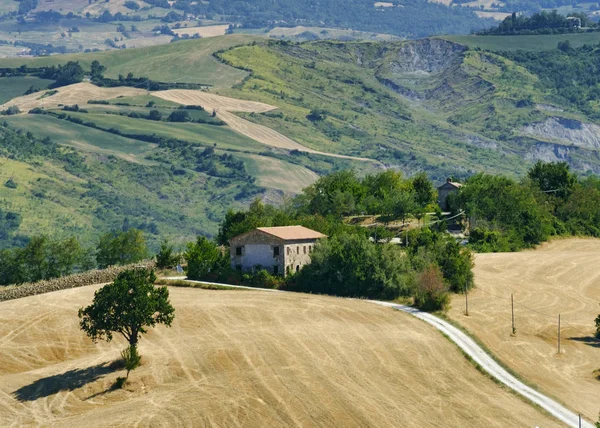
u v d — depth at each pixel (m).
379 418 166.75
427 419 167.62
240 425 165.12
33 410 180.38
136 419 169.12
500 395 180.88
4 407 182.25
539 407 175.00
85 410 178.88
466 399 177.62
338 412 169.00
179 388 184.00
